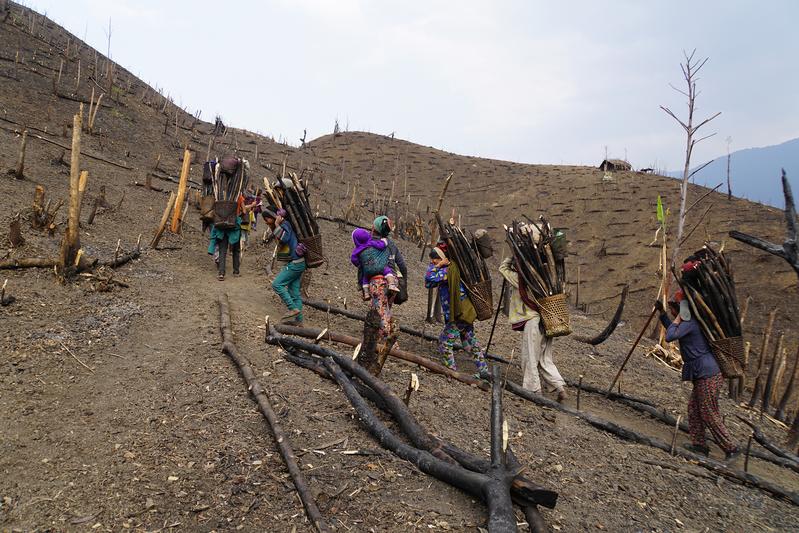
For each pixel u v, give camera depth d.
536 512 3.14
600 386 7.18
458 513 3.14
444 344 5.96
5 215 7.97
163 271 8.28
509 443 4.36
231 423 3.87
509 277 6.00
